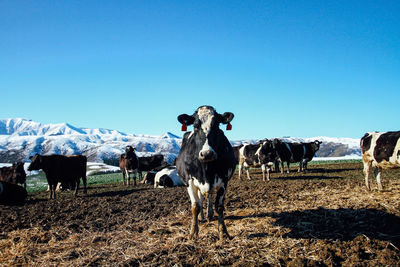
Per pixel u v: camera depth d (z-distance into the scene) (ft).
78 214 32.78
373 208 27.14
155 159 80.07
